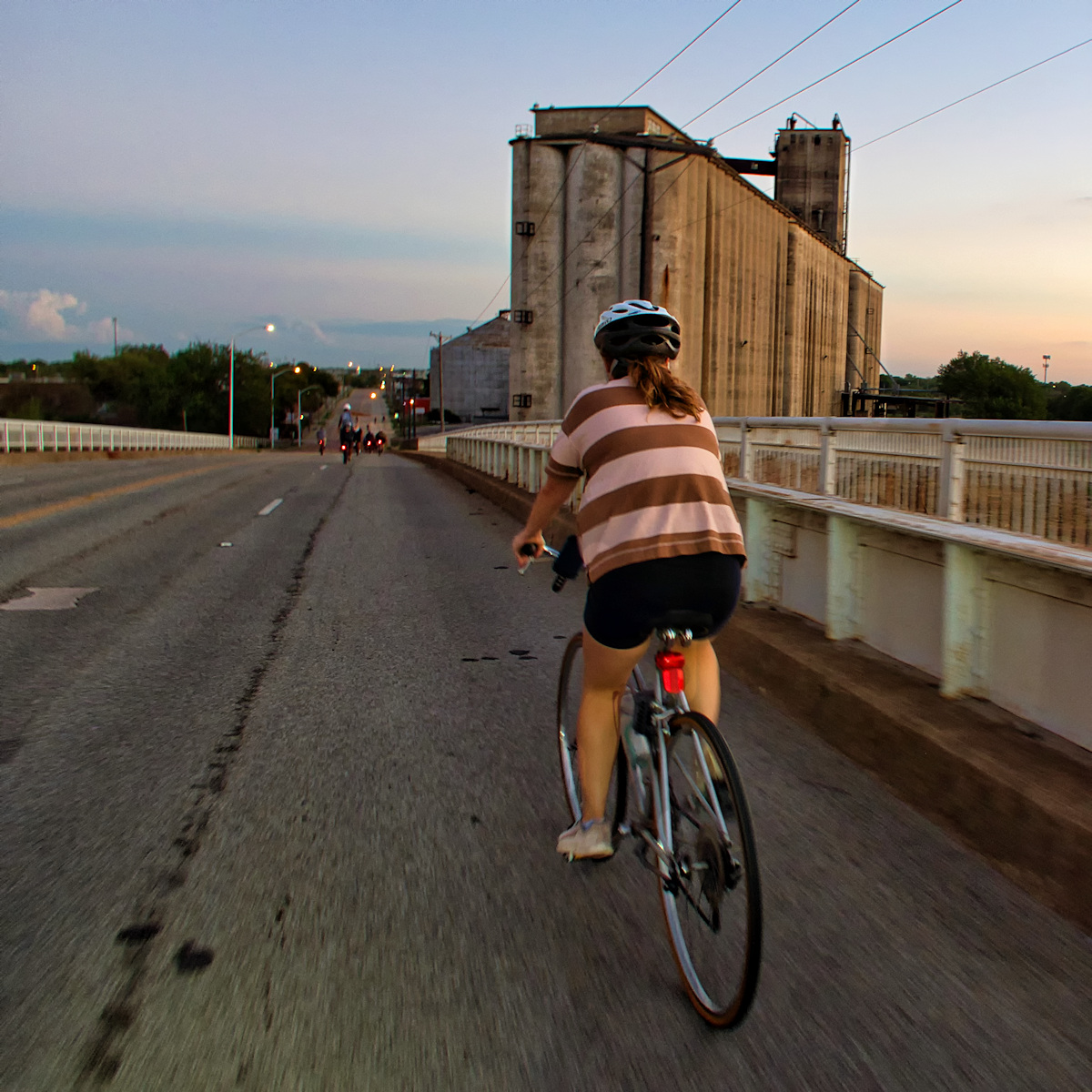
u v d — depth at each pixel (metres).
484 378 117.62
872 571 4.71
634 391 2.57
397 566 9.48
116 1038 2.18
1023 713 3.56
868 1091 2.02
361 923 2.72
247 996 2.35
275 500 16.39
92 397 97.25
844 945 2.59
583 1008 2.32
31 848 3.19
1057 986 2.40
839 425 5.01
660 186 61.47
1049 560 3.00
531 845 3.23
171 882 2.96
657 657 2.62
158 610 7.24
